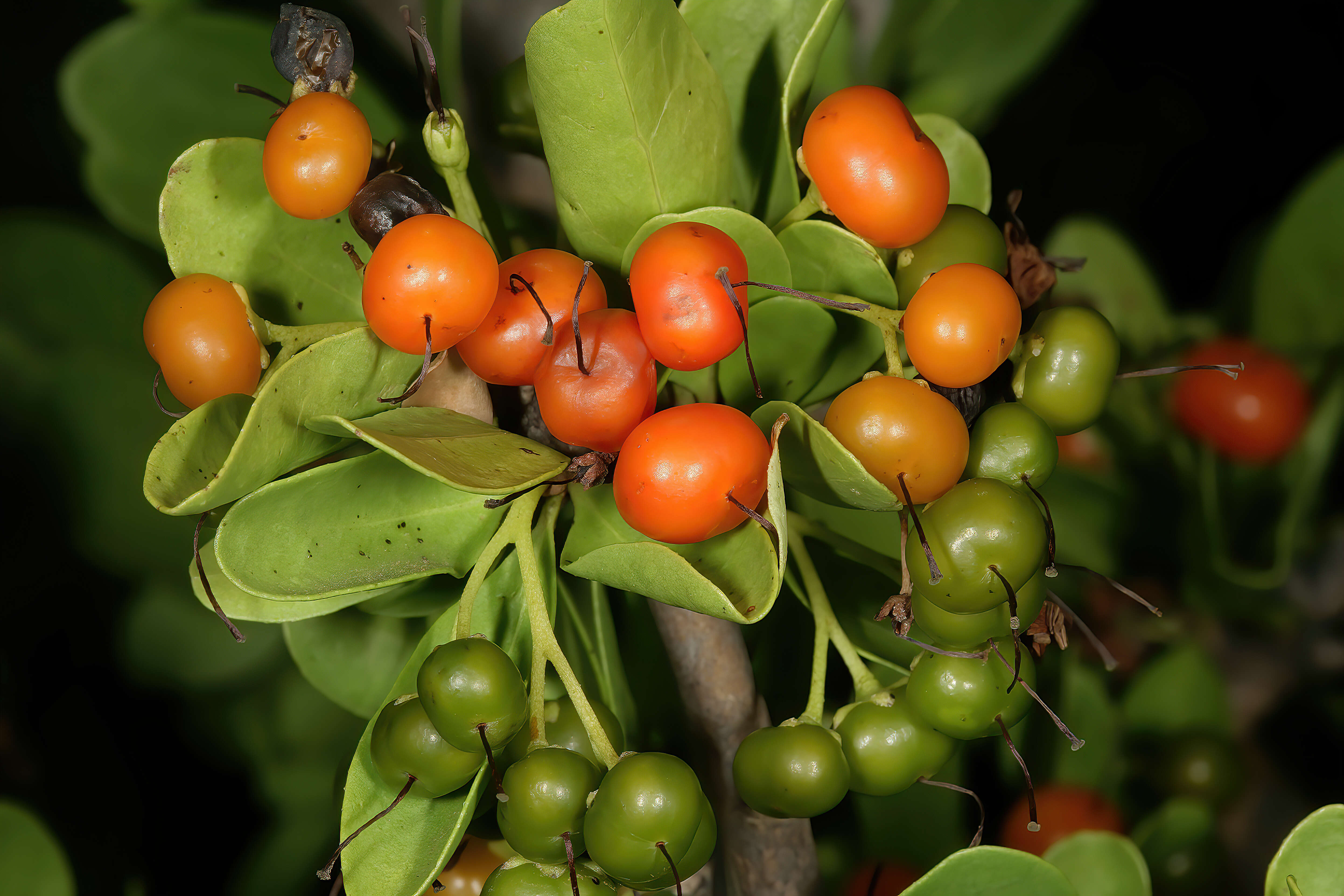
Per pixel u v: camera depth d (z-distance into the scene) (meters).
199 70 0.33
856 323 0.29
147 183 0.33
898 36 0.35
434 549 0.29
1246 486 0.35
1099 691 0.35
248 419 0.28
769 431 0.28
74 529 0.35
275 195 0.29
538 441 0.29
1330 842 0.29
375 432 0.28
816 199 0.29
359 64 0.35
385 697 0.31
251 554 0.28
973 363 0.28
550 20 0.28
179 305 0.28
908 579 0.28
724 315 0.28
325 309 0.29
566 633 0.31
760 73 0.30
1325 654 0.35
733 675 0.31
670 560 0.27
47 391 0.35
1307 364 0.35
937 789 0.35
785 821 0.31
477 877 0.30
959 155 0.31
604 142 0.29
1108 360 0.29
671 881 0.28
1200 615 0.35
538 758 0.28
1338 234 0.35
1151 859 0.34
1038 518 0.28
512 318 0.28
